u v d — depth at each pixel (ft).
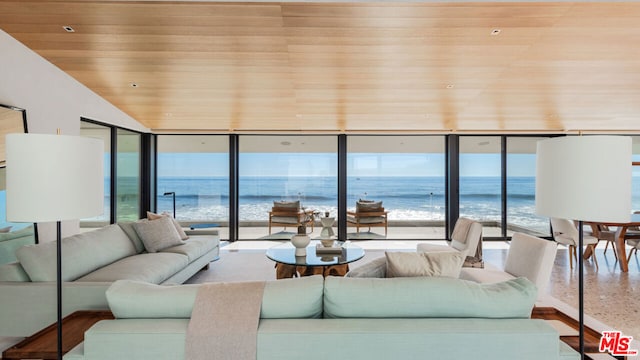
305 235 10.37
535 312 5.56
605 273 12.48
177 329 3.99
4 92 9.11
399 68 10.44
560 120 15.87
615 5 7.38
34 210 4.20
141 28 8.50
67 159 4.37
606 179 4.24
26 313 6.93
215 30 8.57
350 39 8.89
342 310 4.34
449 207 18.22
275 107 14.28
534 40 8.77
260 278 12.25
